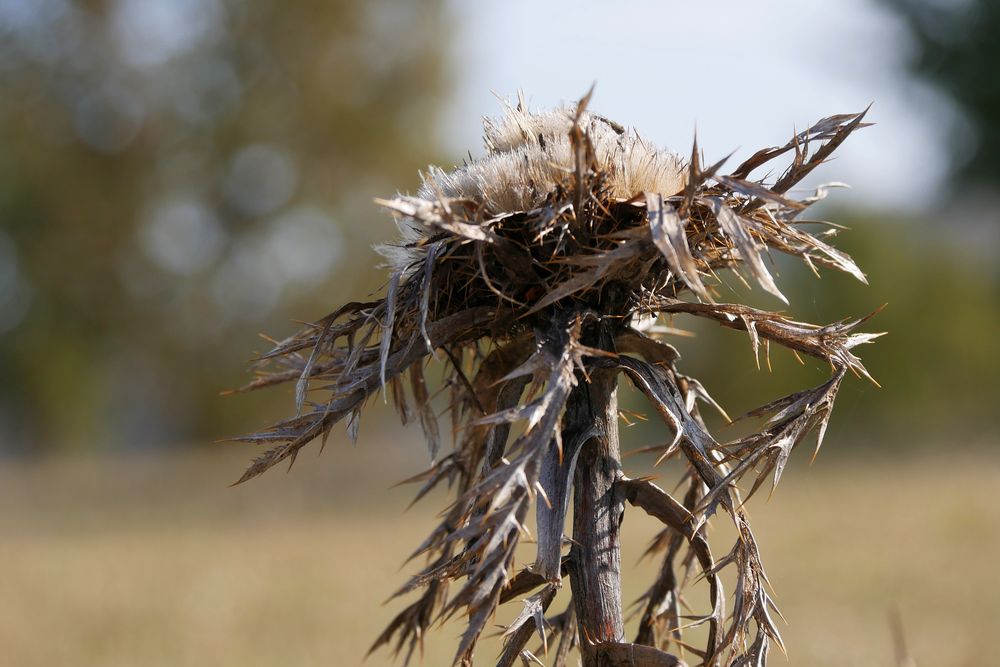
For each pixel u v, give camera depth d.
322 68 35.84
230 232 36.84
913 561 9.94
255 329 37.25
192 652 7.68
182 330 37.16
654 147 3.07
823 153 2.82
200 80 36.00
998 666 6.27
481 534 2.89
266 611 9.24
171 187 36.66
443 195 2.94
